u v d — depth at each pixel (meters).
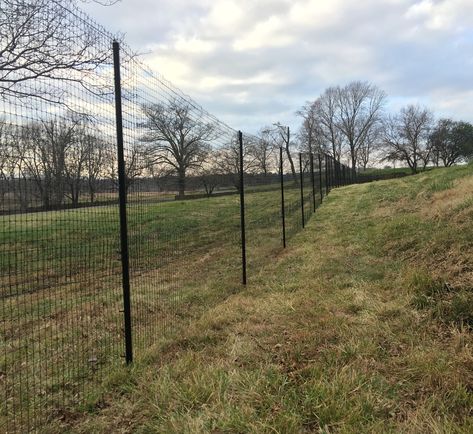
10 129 2.89
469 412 2.90
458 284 4.86
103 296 6.44
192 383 3.47
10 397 3.51
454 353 3.62
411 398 3.16
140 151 4.61
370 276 6.39
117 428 3.06
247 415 2.96
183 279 7.53
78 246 7.20
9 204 2.92
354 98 79.44
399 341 4.04
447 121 72.75
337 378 3.35
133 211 4.46
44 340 4.78
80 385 3.68
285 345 4.18
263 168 11.83
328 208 16.75
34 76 4.83
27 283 6.06
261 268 8.12
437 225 7.56
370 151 81.06
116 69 3.96
